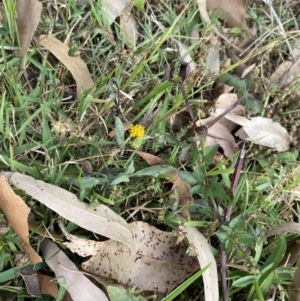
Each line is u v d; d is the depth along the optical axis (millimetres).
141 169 649
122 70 667
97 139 639
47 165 618
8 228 573
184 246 632
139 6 678
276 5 760
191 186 632
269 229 677
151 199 647
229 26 742
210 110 666
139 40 700
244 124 686
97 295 596
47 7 654
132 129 615
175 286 628
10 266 597
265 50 733
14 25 627
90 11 668
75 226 617
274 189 675
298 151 713
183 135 651
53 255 592
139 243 622
